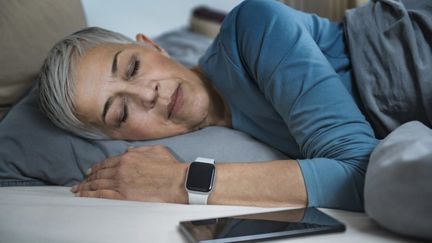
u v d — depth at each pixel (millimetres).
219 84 1139
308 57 927
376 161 702
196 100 1112
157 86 1093
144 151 1018
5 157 1172
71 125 1150
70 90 1103
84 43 1146
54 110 1143
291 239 664
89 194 986
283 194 831
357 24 1035
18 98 1344
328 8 1486
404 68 950
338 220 715
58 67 1127
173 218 792
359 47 1014
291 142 1065
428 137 693
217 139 1105
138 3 1916
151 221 785
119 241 722
